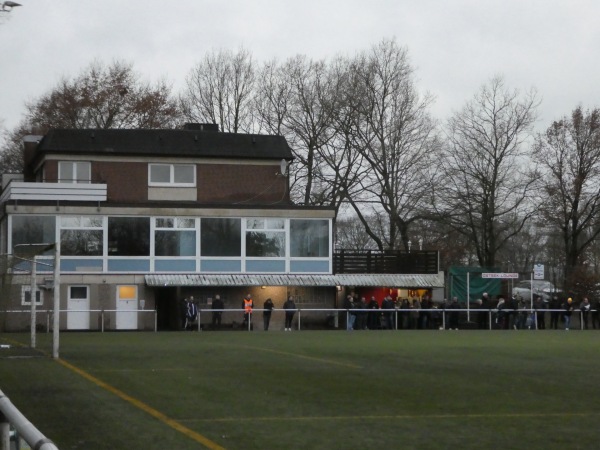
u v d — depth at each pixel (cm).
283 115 8419
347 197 8131
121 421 1666
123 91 8338
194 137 6325
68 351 3431
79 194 5781
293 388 2208
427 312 5891
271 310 5691
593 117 7512
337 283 6112
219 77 8731
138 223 5891
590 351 3531
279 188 6412
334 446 1430
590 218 7631
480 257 7869
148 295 5878
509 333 5112
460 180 7856
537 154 9075
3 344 3850
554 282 9644
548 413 1809
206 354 3291
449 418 1733
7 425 915
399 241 8588
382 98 8012
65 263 5753
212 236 6003
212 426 1616
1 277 3444
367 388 2216
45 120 8681
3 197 6153
